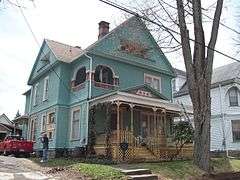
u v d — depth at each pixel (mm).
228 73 33156
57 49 26891
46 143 18859
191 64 15594
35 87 30312
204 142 14820
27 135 30125
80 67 23875
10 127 44812
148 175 12805
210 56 15539
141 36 26047
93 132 20969
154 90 24578
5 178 11625
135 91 23438
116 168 13453
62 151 23047
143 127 23703
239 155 29203
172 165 15141
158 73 27453
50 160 19156
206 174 14414
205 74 15359
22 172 13562
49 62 26656
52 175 12977
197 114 15086
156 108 20984
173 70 28547
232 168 17594
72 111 23641
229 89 31562
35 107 29203
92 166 13688
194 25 15711
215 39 15672
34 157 24281
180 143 21703
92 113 21328
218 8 15867
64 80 24531
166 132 23688
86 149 20984
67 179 12031
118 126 18438
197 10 15617
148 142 20234
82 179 11984
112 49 24234
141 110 23297
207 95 15188
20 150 23766
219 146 30984
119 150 18234
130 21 25109
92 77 22469
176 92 36875
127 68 25141
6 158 20125
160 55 27750
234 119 30625
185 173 14133
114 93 19172
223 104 31422
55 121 23641
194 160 15062
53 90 25203
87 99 21891
